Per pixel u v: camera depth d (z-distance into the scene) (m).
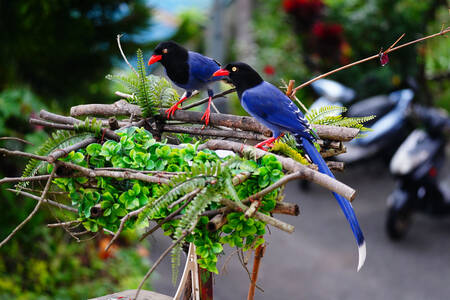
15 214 5.29
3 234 5.23
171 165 2.24
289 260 6.84
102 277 5.82
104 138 2.37
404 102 8.65
